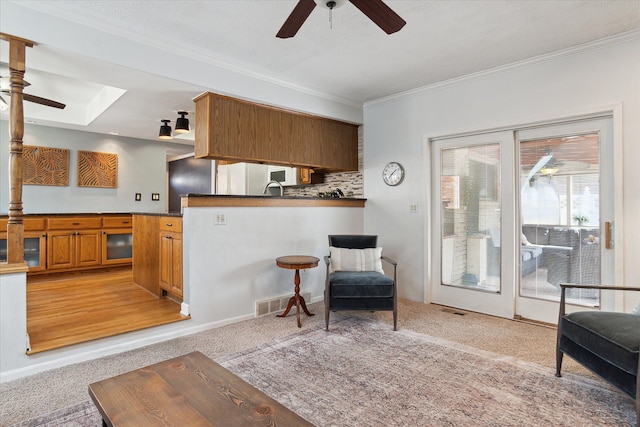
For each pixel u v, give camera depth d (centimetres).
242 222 354
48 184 531
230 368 244
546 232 339
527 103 339
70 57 265
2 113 451
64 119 500
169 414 123
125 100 377
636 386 166
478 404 200
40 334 272
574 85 313
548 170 338
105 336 271
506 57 332
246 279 357
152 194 639
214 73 334
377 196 466
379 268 367
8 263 238
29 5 237
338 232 448
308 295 412
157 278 397
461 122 384
